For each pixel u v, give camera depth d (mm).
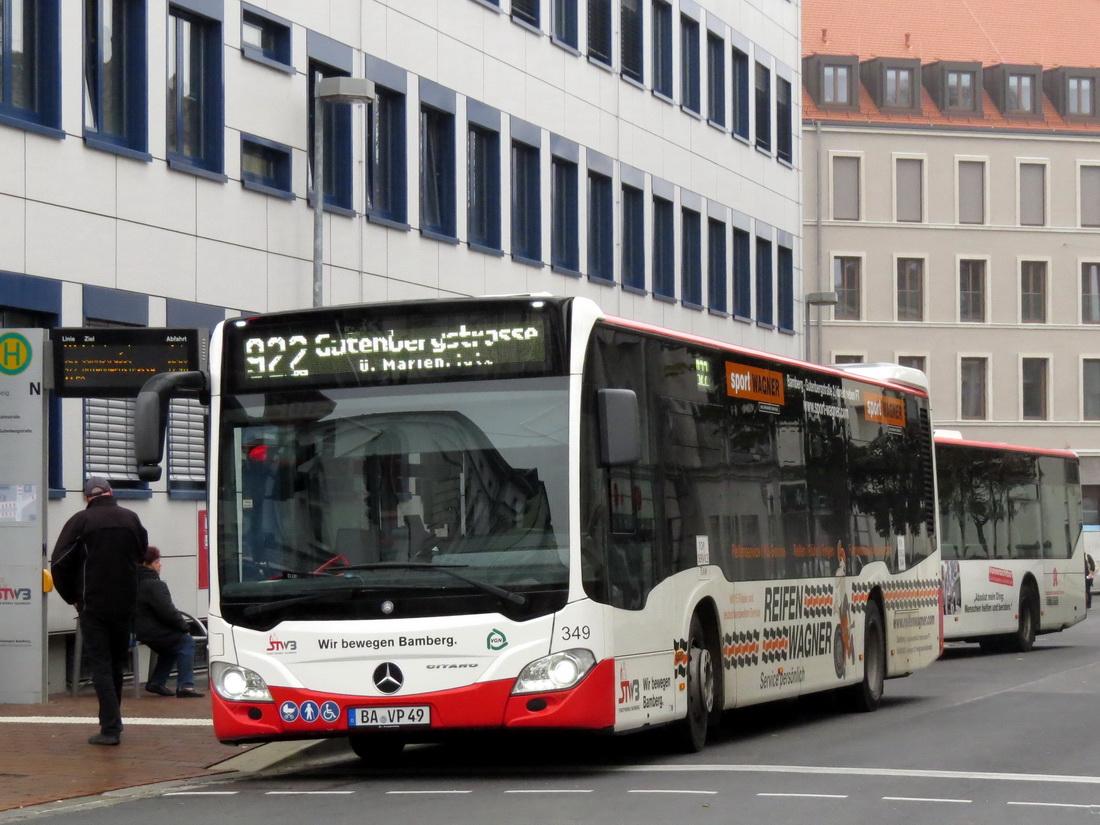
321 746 15711
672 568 14445
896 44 84938
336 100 25859
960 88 84562
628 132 41750
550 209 37688
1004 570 32062
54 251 23031
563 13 39062
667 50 44531
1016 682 24578
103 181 24062
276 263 28125
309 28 29156
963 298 83625
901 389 21875
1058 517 35219
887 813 11125
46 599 19281
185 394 14023
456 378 13328
